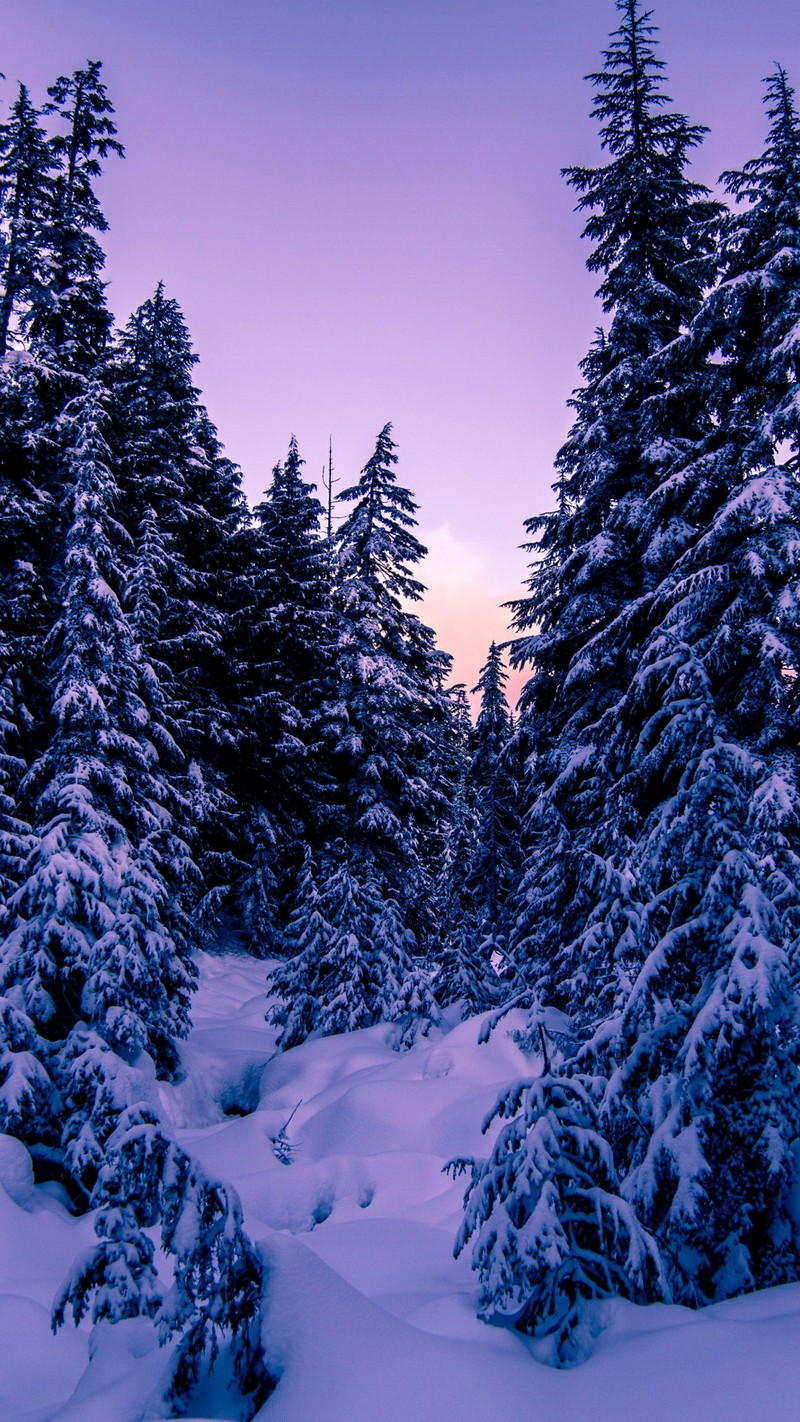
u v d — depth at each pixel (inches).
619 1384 140.3
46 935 426.6
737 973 197.5
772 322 463.5
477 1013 546.0
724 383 504.7
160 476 854.5
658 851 239.5
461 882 1074.7
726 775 229.1
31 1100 366.3
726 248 486.0
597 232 641.6
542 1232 175.2
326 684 1079.6
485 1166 205.3
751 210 480.4
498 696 1114.7
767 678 426.0
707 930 219.1
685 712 246.7
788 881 335.6
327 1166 354.6
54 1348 216.5
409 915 1018.1
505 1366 149.6
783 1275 181.9
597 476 589.6
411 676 1043.9
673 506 539.5
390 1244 265.0
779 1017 200.5
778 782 388.5
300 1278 166.7
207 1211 186.5
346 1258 254.7
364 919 661.9
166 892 524.7
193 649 892.0
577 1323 170.2
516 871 1032.2
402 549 1016.9
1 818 531.8
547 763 591.2
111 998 422.3
